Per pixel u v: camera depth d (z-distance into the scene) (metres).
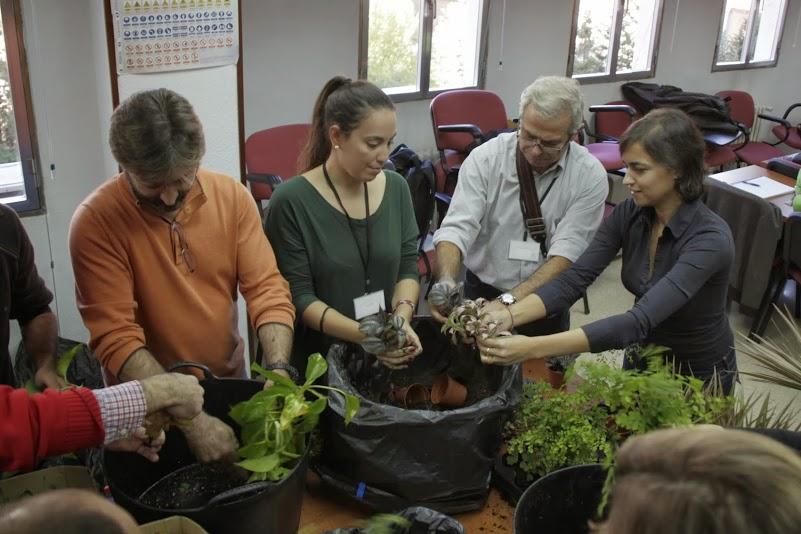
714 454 0.50
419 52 4.40
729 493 0.48
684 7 6.02
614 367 1.32
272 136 3.38
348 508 1.24
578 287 1.68
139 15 1.88
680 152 1.43
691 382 1.23
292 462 1.06
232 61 2.05
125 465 1.08
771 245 3.33
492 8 4.60
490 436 1.20
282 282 1.47
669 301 1.45
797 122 7.70
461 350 1.43
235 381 1.20
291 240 1.57
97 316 1.28
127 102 1.14
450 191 4.05
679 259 1.50
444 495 1.19
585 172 1.93
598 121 5.24
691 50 6.31
